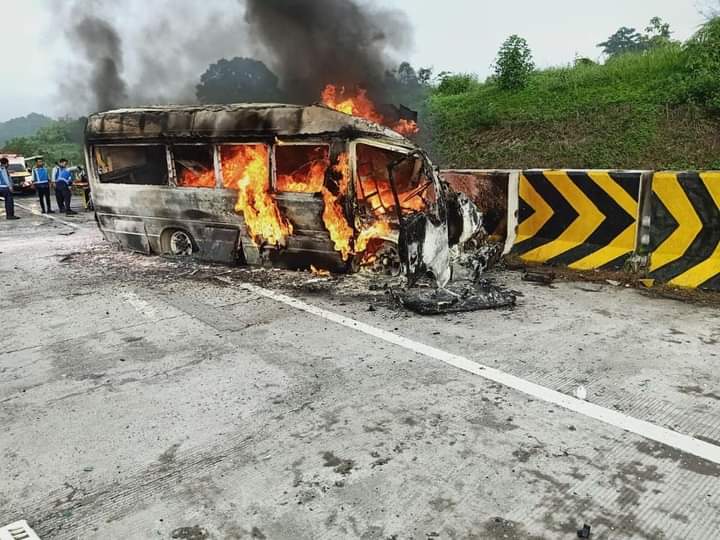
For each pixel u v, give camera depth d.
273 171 7.31
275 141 7.15
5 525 2.84
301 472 3.19
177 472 3.23
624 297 6.14
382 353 4.82
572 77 13.91
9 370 4.75
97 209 9.42
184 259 8.62
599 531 2.66
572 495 2.91
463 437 3.48
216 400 4.08
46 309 6.42
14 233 12.04
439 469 3.17
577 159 10.34
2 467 3.35
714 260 6.10
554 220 7.45
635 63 13.28
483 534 2.65
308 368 4.57
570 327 5.29
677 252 6.38
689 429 3.50
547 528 2.68
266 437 3.56
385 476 3.12
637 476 3.05
